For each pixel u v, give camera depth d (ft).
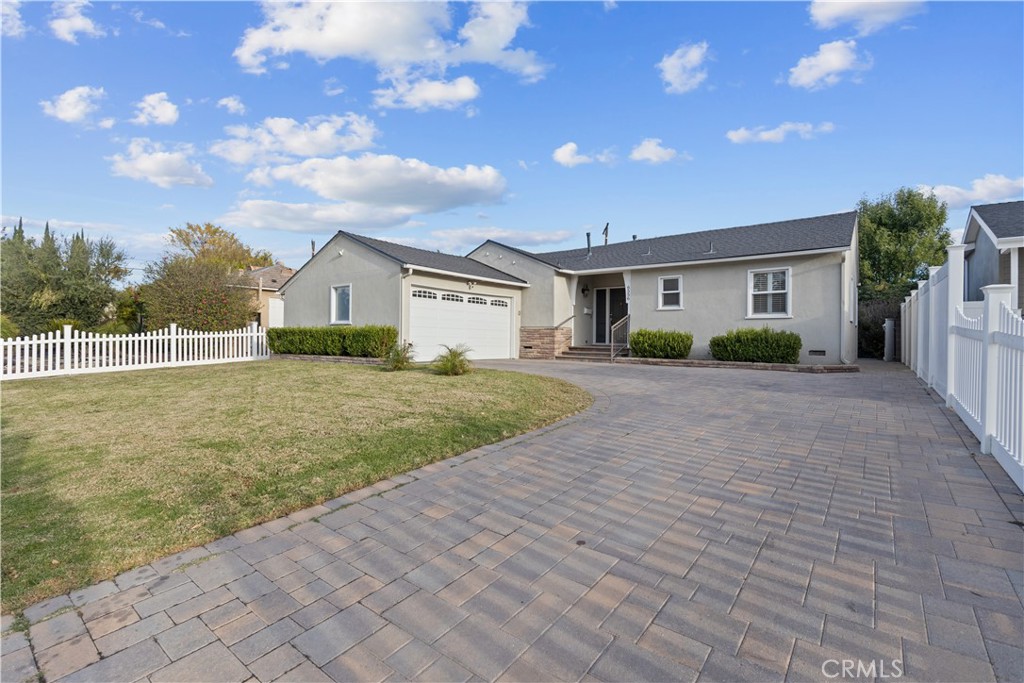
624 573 8.60
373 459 14.64
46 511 10.71
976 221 47.29
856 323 55.77
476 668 6.23
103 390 27.71
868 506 11.55
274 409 21.48
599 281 62.39
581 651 6.55
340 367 39.73
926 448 16.46
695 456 15.76
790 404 24.64
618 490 12.71
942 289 26.58
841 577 8.42
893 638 6.77
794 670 6.15
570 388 29.27
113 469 13.42
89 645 6.61
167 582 8.23
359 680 6.01
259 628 7.04
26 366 34.83
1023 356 12.66
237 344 49.96
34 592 7.76
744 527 10.46
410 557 9.18
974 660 6.29
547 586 8.18
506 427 19.03
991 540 9.73
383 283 48.85
